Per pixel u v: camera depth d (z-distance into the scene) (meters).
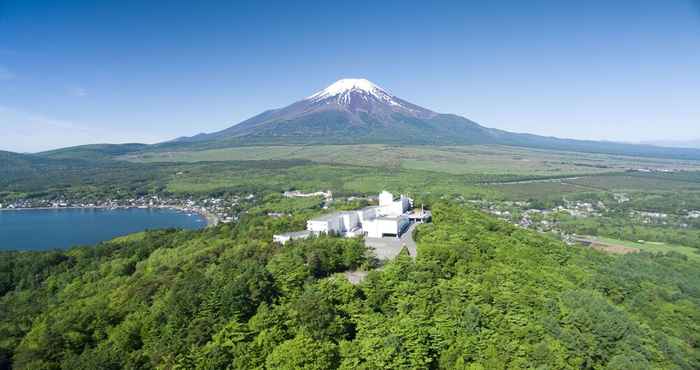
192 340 76.56
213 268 108.50
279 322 78.69
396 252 128.62
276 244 125.94
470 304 84.56
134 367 75.75
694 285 143.50
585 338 80.75
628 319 93.56
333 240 121.94
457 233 137.75
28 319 107.94
